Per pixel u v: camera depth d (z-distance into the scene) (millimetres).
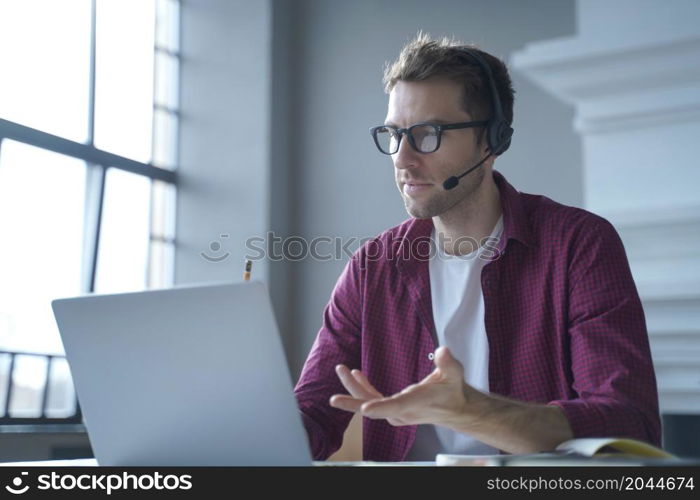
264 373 1105
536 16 5066
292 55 5926
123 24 5527
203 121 5816
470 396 1124
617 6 4301
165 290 1144
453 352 1783
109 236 5316
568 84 4430
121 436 1228
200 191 5762
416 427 1744
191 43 5914
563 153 4906
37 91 4875
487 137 1744
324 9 5875
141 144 5629
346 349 1869
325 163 5734
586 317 1565
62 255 4980
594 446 1066
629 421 1267
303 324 5672
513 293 1741
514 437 1162
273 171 5656
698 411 4246
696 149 4184
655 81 4219
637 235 4309
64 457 4594
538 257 1724
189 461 1197
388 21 5629
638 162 4316
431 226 1881
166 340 1157
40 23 4926
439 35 5402
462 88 1713
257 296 1085
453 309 1791
